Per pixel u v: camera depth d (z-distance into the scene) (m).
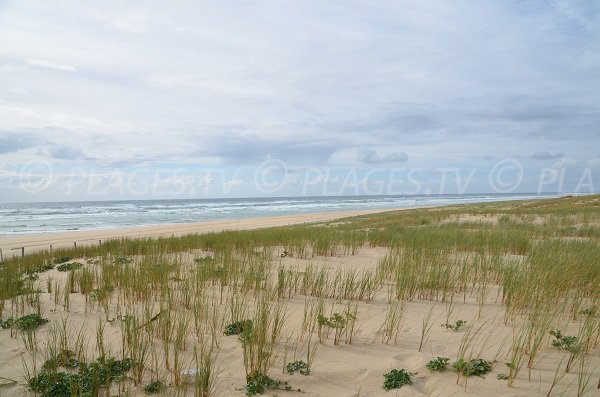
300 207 85.25
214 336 5.34
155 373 4.54
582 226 17.14
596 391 3.86
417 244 12.41
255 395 4.00
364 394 4.05
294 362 4.61
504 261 9.72
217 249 13.17
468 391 4.00
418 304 7.02
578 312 6.02
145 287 7.41
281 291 7.59
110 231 32.69
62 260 12.83
